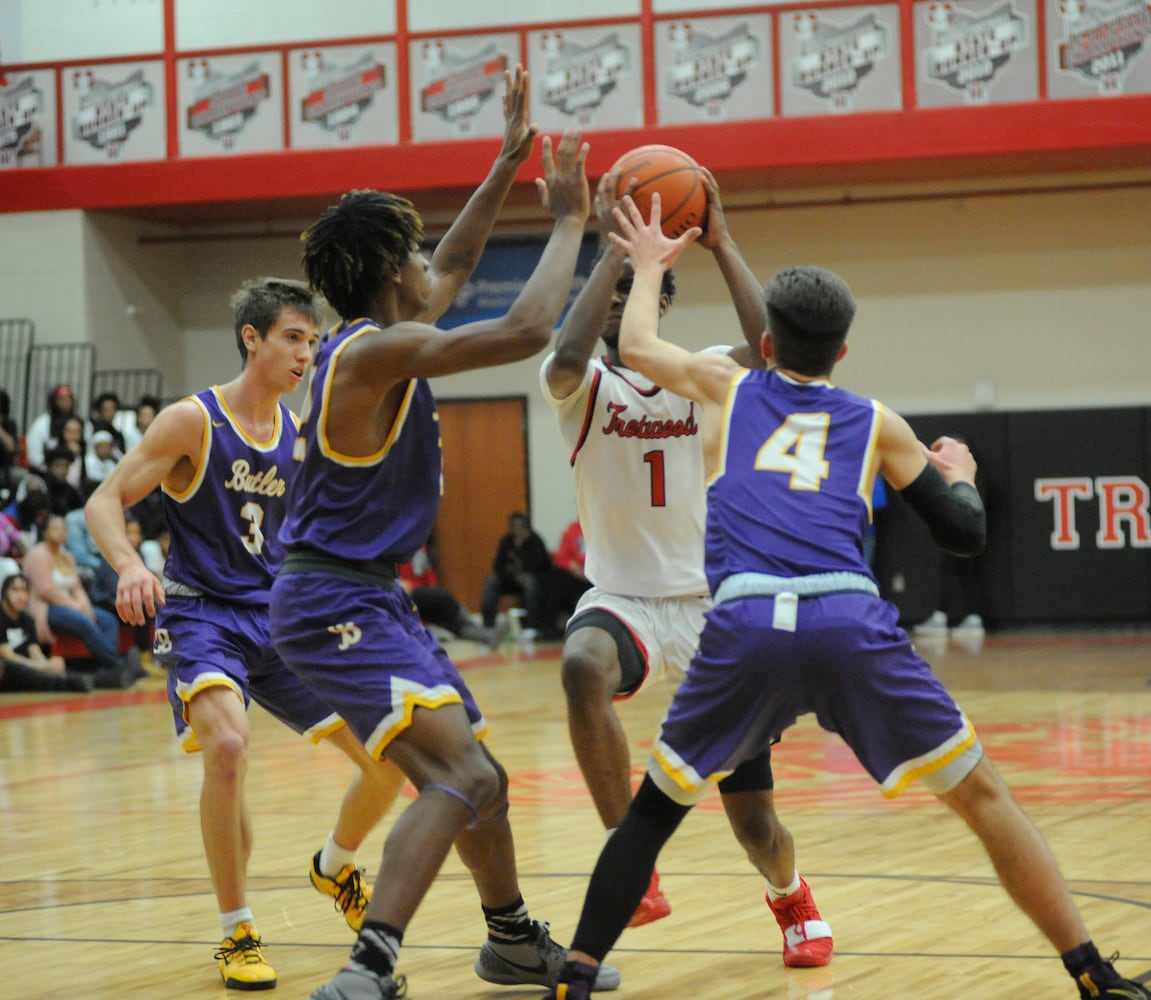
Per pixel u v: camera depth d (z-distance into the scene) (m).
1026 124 28.80
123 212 33.28
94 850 10.85
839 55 29.56
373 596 6.13
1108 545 31.27
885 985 6.62
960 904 8.23
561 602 31.80
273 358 7.86
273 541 7.93
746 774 6.91
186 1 34.09
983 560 31.73
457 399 34.75
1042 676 22.11
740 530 5.97
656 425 7.90
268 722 20.44
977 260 32.44
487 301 33.62
